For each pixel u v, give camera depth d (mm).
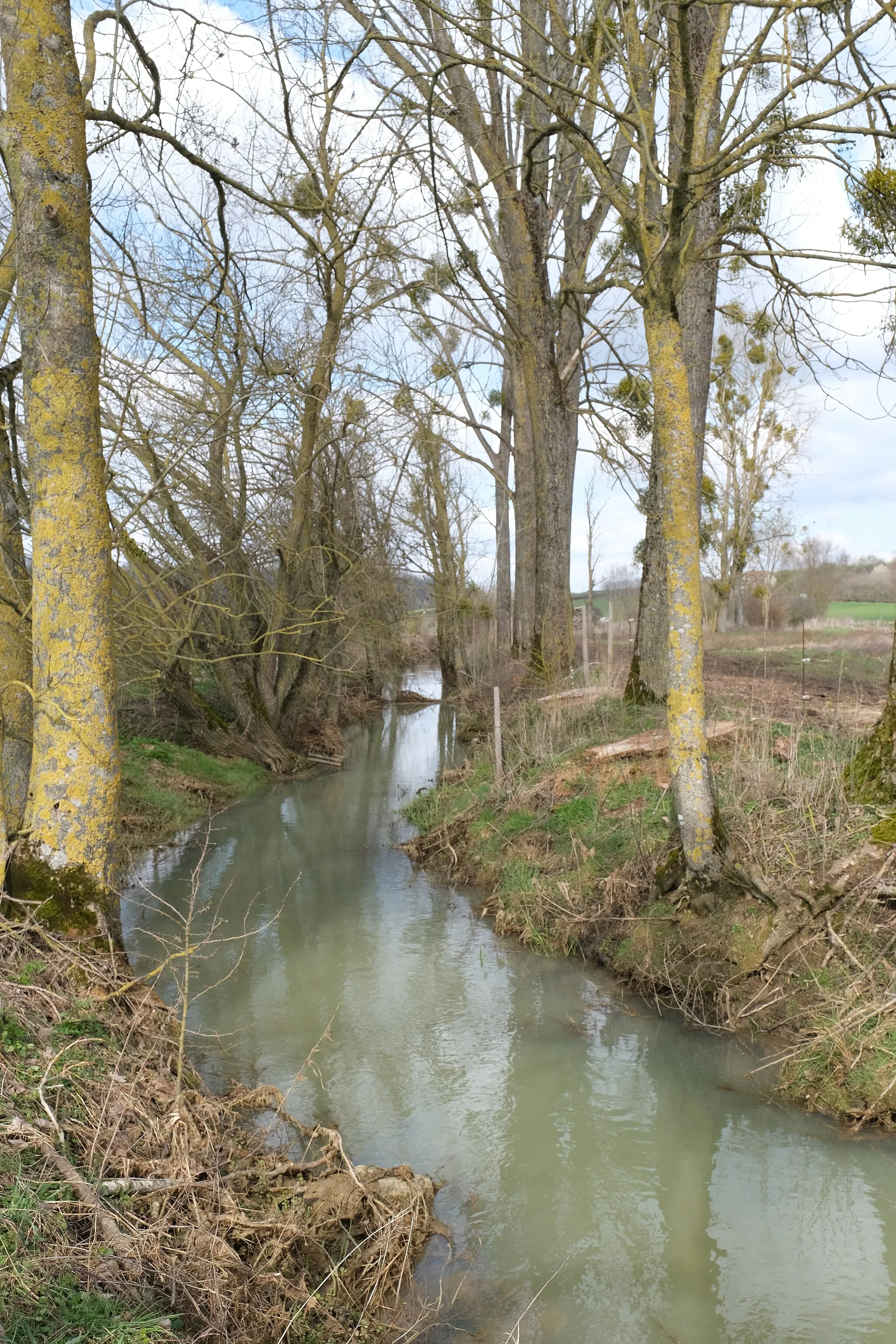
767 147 7293
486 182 11992
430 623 45531
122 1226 3738
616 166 14930
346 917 9734
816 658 19984
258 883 11023
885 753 7559
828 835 7352
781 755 9211
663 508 7527
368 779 18328
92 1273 3412
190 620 15508
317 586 20344
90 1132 4211
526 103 13148
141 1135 4410
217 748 18250
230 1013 7340
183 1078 5277
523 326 16031
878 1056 5707
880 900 6590
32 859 5617
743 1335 4043
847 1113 5602
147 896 10414
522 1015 7297
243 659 18938
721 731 10117
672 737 7648
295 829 13977
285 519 18578
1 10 5637
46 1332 3062
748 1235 4727
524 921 8969
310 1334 3818
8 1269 3250
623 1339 3994
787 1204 4965
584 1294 4297
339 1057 6602
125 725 16969
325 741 21438
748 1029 6625
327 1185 4703
